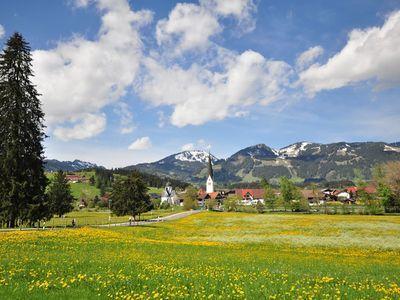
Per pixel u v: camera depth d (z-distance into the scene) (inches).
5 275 585.9
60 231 1517.0
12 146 1827.0
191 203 6112.2
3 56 1921.8
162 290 509.7
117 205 3408.0
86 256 898.1
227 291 521.7
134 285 544.1
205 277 644.1
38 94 2005.4
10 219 1819.6
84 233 1498.5
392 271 870.4
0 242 1105.4
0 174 1807.3
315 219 2935.5
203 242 1679.4
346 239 1802.4
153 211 6092.5
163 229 2362.2
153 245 1291.8
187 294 492.4
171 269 716.0
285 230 2283.5
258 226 2564.0
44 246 1088.8
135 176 3479.3
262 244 1653.5
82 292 483.2
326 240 1770.4
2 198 1781.5
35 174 1927.9
